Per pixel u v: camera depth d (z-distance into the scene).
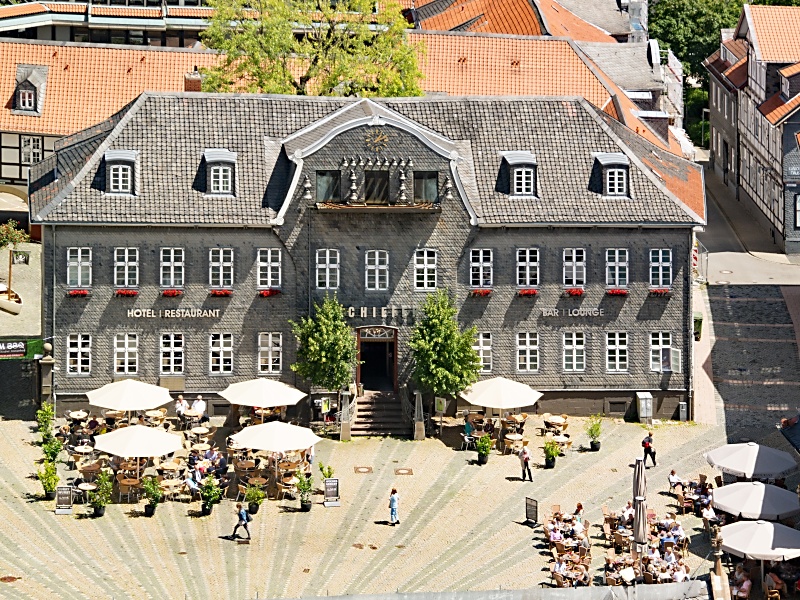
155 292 98.56
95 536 83.38
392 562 81.38
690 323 101.44
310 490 87.75
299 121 101.94
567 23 147.62
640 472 80.69
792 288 123.19
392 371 102.44
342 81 115.31
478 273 100.44
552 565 81.06
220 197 99.06
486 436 94.75
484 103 103.69
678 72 162.00
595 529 85.50
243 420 98.56
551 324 100.94
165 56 128.88
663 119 128.12
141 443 87.50
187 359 99.19
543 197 100.81
